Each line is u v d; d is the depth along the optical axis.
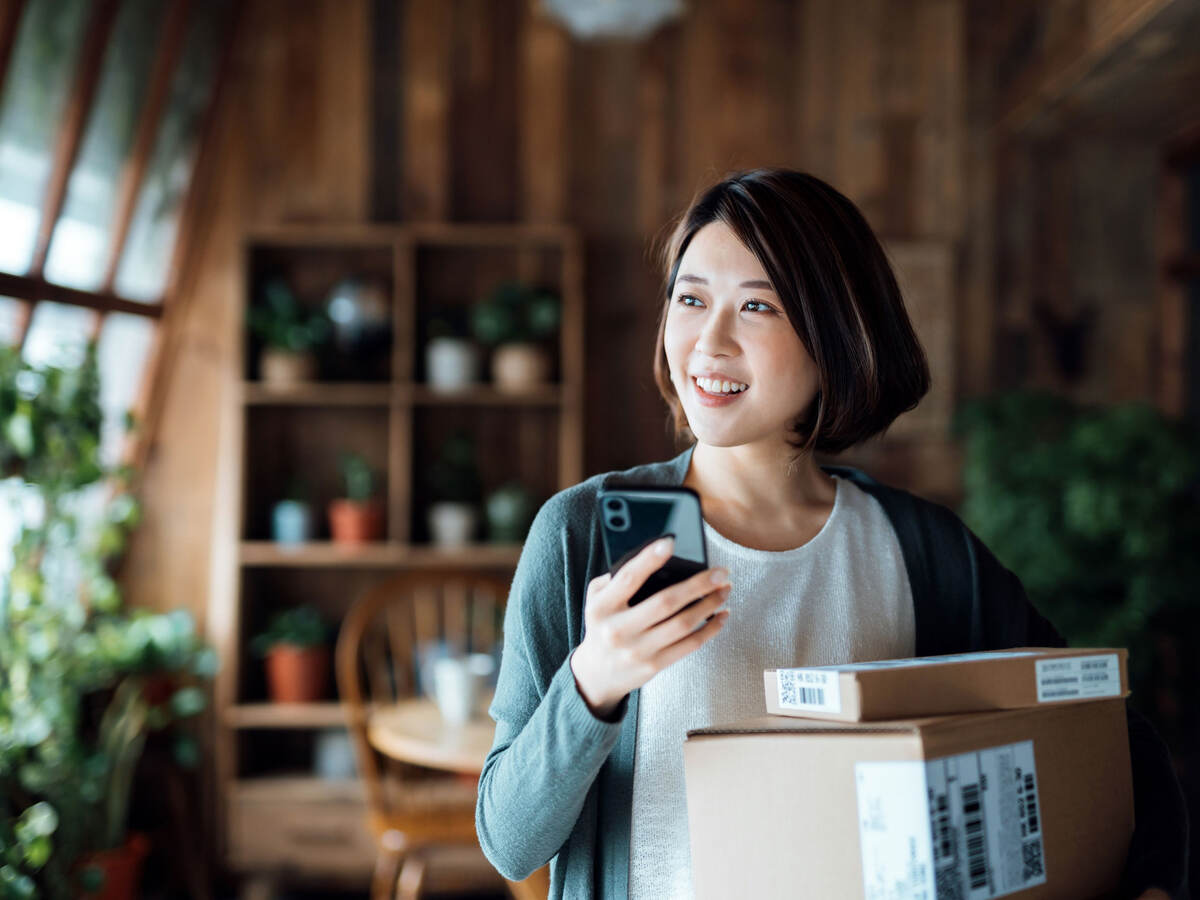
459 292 3.73
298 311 3.53
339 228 3.65
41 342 3.13
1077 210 3.66
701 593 0.71
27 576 2.71
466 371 3.52
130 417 3.05
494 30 3.74
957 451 3.64
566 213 3.72
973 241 3.68
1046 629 1.06
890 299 0.91
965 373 3.65
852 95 3.71
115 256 3.27
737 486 0.95
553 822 0.80
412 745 2.44
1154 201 3.65
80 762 2.85
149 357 3.57
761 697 0.89
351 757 3.40
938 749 0.69
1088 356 3.64
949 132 3.68
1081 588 2.95
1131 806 0.81
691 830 0.78
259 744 3.60
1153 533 2.74
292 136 3.69
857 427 0.93
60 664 2.89
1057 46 3.08
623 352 3.70
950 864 0.68
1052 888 0.74
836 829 0.71
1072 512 2.83
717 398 0.88
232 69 3.66
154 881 3.50
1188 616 2.90
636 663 0.73
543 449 3.72
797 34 3.72
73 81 2.86
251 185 3.68
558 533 0.94
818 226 0.87
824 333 0.87
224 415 3.63
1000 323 3.66
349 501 3.51
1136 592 2.81
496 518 3.50
